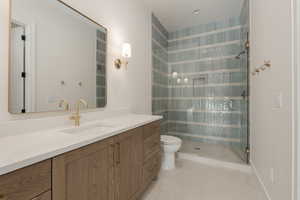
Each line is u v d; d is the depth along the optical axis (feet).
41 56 3.86
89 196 3.15
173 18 10.43
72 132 4.17
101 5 5.73
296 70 3.32
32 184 2.19
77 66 4.85
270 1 4.89
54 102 4.18
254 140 6.83
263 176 5.61
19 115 3.48
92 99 5.40
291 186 3.54
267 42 5.14
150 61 9.43
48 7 4.02
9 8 3.27
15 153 2.27
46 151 2.36
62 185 2.60
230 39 10.27
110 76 6.24
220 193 5.66
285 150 3.87
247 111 7.95
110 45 6.20
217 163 8.07
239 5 8.98
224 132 10.56
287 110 3.76
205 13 9.78
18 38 3.42
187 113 11.71
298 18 3.28
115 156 3.94
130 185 4.57
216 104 10.77
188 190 5.86
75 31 4.76
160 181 6.51
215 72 10.77
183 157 9.00
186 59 11.72
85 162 3.07
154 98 9.99
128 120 5.52
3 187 1.90
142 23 8.52
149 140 5.76
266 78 5.25
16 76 3.39
